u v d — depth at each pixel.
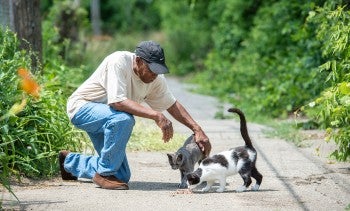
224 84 20.30
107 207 6.18
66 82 11.31
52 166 7.65
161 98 7.14
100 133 7.07
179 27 30.73
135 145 9.75
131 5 42.78
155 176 7.82
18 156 7.44
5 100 7.52
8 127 7.42
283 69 15.63
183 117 7.20
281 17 17.19
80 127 7.01
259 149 9.83
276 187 7.13
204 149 7.14
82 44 17.86
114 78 6.73
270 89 15.17
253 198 6.57
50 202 6.37
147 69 6.72
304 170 8.14
